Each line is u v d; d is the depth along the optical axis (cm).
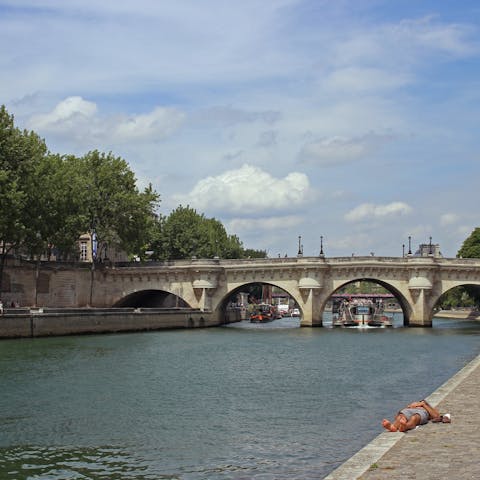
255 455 2834
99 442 3067
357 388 4584
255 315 15888
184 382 4819
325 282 11288
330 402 4047
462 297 19988
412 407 2519
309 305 11188
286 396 4259
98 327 9044
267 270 11375
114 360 6034
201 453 2872
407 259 11225
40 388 4462
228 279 11525
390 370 5578
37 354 6306
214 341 8419
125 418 3562
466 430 2386
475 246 14712
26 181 8775
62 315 8350
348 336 9544
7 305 10012
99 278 11581
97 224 11194
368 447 2156
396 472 1869
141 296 12862
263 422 3472
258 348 7494
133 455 2852
